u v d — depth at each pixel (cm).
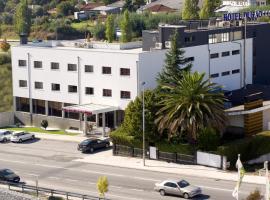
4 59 13962
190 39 10662
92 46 11256
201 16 19350
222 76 11438
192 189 6656
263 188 6881
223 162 7825
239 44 11744
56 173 7919
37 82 11038
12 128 11000
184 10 19962
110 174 7781
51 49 10762
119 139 8669
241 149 8088
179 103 8000
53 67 10788
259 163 8338
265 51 12388
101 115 10219
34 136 10044
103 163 8344
